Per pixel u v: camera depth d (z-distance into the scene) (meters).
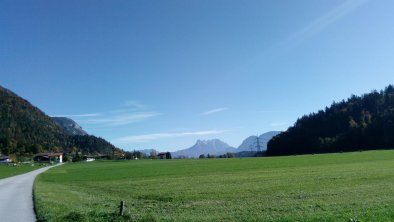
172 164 134.62
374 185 39.16
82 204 30.55
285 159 124.25
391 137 178.38
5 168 138.00
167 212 26.11
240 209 26.58
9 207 27.86
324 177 51.72
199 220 21.12
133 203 32.69
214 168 93.44
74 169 128.50
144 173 85.81
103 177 77.75
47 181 70.56
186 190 43.09
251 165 98.19
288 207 26.62
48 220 20.41
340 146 194.75
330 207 25.70
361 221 17.11
